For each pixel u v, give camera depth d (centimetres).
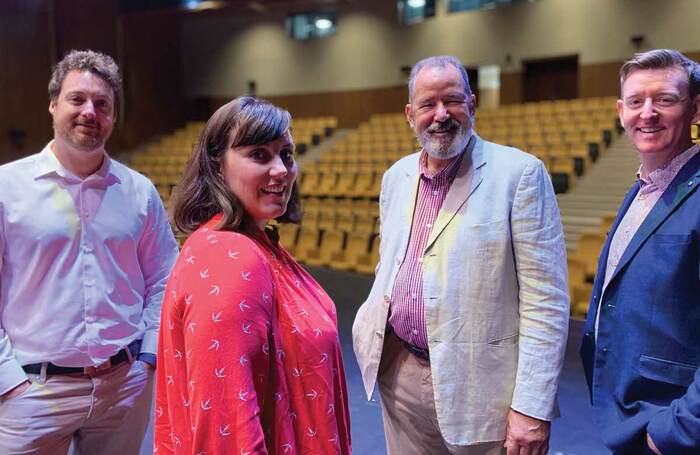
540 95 1129
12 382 129
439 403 134
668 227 114
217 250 86
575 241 571
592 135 815
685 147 120
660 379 112
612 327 121
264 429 89
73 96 134
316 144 1148
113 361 142
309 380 93
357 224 677
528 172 133
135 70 1245
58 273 135
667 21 952
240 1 1177
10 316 135
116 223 144
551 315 129
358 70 1276
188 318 83
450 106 136
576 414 256
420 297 140
